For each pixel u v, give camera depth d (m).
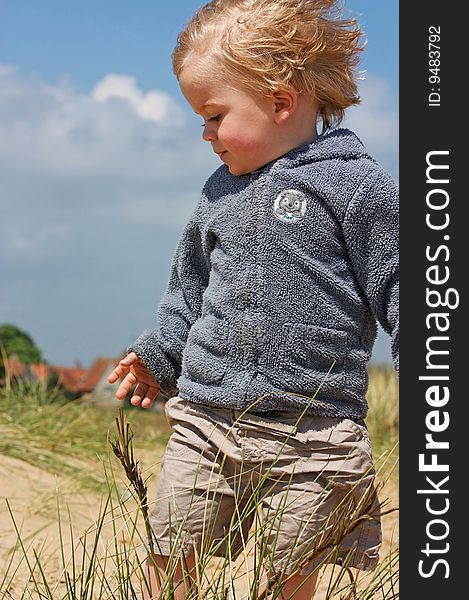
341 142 2.66
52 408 5.67
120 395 2.92
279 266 2.57
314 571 2.34
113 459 4.97
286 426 2.54
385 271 2.57
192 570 2.51
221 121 2.66
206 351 2.64
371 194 2.57
